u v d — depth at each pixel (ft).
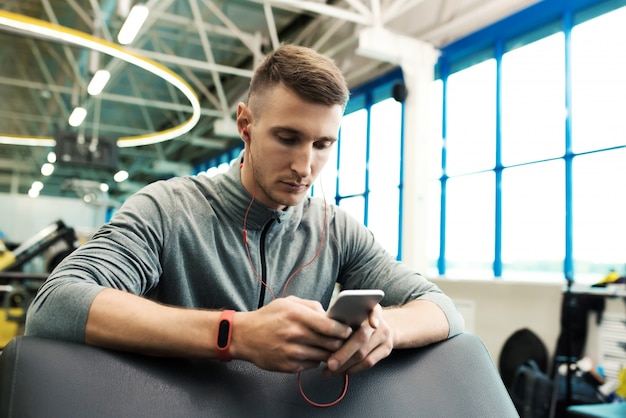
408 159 17.57
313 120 2.64
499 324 13.93
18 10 21.93
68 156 26.71
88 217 37.91
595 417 7.00
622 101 15.39
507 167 18.69
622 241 15.21
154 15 21.63
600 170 15.87
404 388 2.34
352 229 3.71
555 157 17.10
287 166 2.77
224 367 2.13
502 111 18.97
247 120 3.04
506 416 2.44
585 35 16.44
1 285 14.74
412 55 17.84
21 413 1.73
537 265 17.48
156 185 3.21
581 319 11.76
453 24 18.97
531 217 17.78
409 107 17.84
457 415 2.34
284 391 2.14
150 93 32.19
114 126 39.06
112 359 1.99
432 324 2.65
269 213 3.21
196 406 1.97
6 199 36.06
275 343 2.00
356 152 26.35
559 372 11.29
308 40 24.31
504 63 18.94
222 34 24.03
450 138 20.97
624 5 15.42
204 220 3.18
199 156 43.60
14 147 43.39
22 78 29.86
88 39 12.03
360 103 25.85
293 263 3.44
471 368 2.57
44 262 17.16
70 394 1.82
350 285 3.71
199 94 33.06
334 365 2.08
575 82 16.67
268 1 17.03
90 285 2.28
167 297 3.16
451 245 20.66
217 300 3.23
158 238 2.98
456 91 20.77
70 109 34.47
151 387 1.95
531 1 16.97
